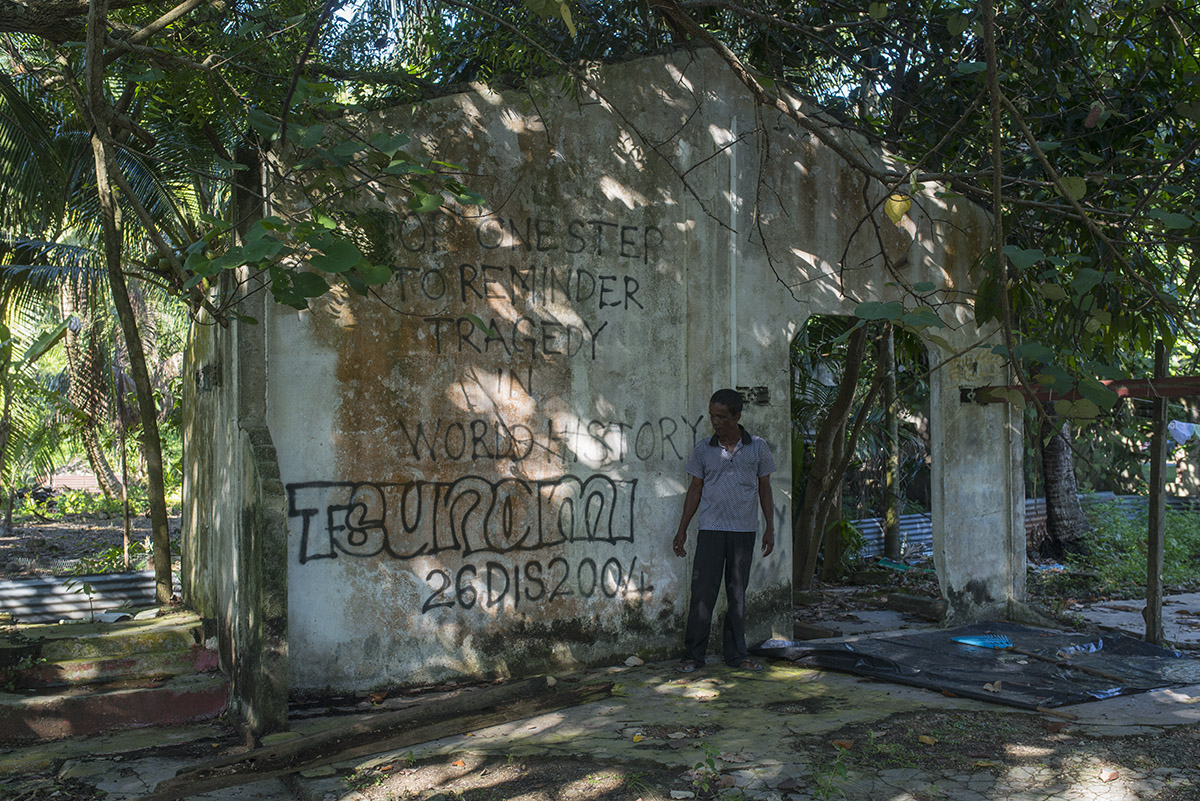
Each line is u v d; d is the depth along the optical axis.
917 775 4.18
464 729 4.86
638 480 6.48
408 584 5.71
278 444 5.37
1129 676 5.90
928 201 7.57
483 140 6.01
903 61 6.94
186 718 5.29
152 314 14.50
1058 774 4.19
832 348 10.58
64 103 6.96
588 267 6.36
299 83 4.10
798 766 4.29
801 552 9.50
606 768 4.29
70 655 5.50
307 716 5.15
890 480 11.70
